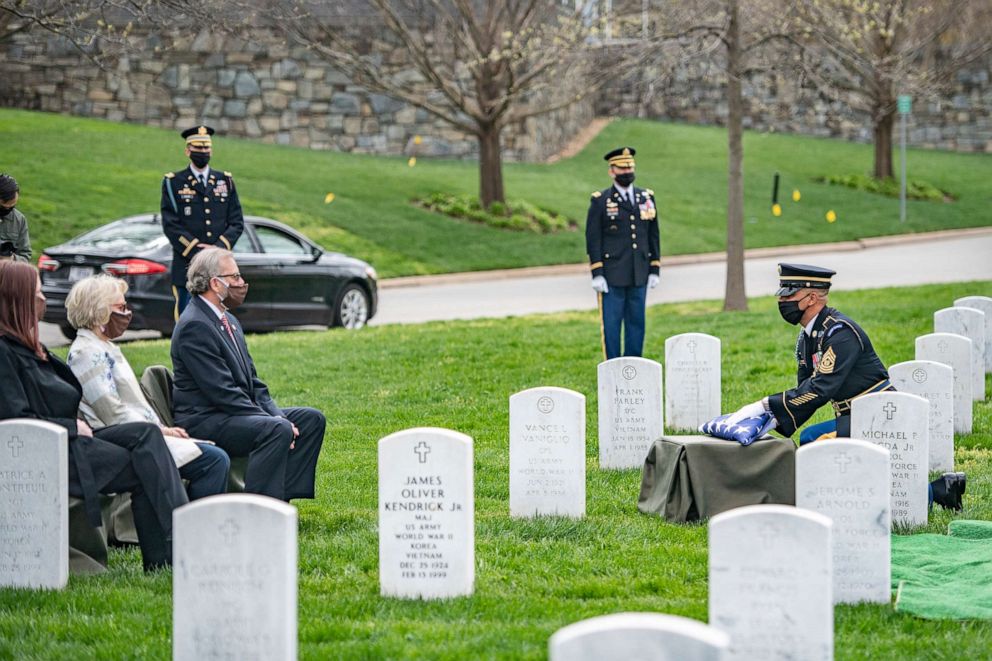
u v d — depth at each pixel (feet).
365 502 34.32
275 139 141.38
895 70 92.32
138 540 29.07
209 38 139.44
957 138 176.24
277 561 20.44
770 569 20.22
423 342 62.03
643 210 48.57
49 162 115.34
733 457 31.78
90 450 26.81
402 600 25.49
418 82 140.67
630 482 36.73
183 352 30.94
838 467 24.95
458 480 25.41
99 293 28.76
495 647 22.33
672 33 73.31
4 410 26.18
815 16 83.61
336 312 71.26
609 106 181.16
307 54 140.77
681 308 77.30
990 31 146.61
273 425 30.55
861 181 148.87
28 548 25.57
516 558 28.40
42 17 56.34
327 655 21.83
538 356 57.88
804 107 175.63
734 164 74.08
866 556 25.00
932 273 99.40
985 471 38.22
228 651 20.61
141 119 140.05
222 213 50.83
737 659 20.42
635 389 38.34
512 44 106.93
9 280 26.35
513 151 148.77
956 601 25.21
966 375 43.37
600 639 15.10
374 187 124.98
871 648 22.40
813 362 32.94
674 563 28.12
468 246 111.55
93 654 21.97
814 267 32.63
